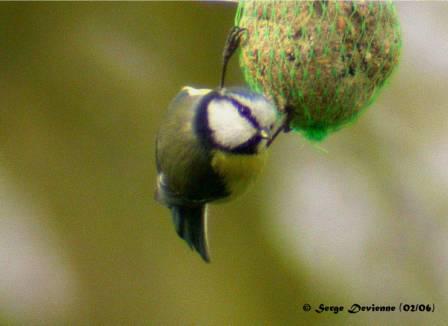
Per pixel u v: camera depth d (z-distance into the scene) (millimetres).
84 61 13305
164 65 13547
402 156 13688
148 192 13203
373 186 13617
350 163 13734
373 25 8320
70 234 12977
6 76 13180
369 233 13477
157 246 13156
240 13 9102
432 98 13742
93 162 13109
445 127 13711
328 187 13695
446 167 13594
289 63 8258
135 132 13234
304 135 8672
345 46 8242
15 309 12828
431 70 13719
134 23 13594
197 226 8617
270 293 13625
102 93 13258
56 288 12930
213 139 7930
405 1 13766
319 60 8227
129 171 13180
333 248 13555
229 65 13719
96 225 13016
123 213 13086
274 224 13758
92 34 13438
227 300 13391
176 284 13133
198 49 13719
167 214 13273
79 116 13180
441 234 13367
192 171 8070
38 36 13305
